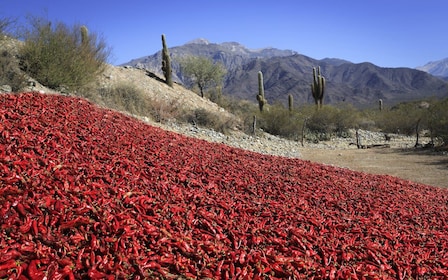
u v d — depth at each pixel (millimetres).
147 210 4832
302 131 24781
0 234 3537
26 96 8297
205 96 30766
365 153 19984
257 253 4422
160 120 17547
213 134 18234
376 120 35781
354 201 7590
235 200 6191
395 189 9438
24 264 3260
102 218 4207
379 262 4914
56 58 14844
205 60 31938
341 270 4523
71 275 3307
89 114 8648
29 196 4270
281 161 10719
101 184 5105
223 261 4180
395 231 6176
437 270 5066
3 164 4871
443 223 7305
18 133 6008
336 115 30172
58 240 3686
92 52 17078
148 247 4078
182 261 3963
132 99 17781
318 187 8094
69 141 6531
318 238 5176
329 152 20422
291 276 4215
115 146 7160
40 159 5270
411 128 31500
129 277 3549
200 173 7219
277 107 30938
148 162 6863
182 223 4773
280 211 5957
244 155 10445
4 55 14164
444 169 15250
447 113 21766
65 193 4512
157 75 26328
